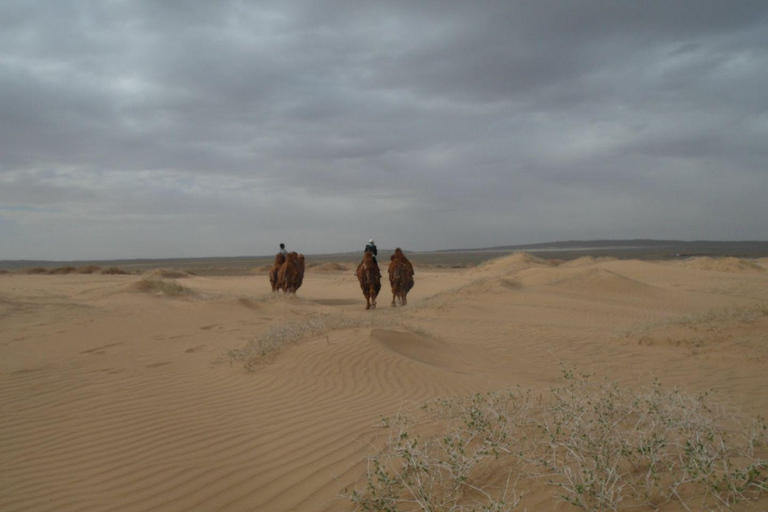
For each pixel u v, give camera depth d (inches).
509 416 206.1
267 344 391.9
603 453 154.8
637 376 351.9
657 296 1000.9
